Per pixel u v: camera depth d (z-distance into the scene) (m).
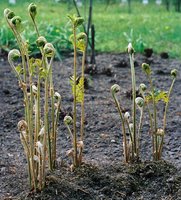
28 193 1.42
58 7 5.75
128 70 2.95
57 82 2.65
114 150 1.84
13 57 1.33
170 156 1.81
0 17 3.80
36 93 1.42
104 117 2.14
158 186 1.49
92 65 2.86
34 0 2.05
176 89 2.60
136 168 1.53
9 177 1.57
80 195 1.43
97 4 6.89
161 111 2.23
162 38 3.97
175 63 3.16
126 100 2.38
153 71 2.93
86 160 1.70
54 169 1.52
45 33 3.44
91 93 2.49
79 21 1.40
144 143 1.90
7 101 2.32
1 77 2.68
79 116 2.14
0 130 2.02
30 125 1.36
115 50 3.48
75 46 1.44
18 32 1.34
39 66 1.36
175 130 2.03
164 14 5.97
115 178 1.49
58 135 1.96
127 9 6.60
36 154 1.42
